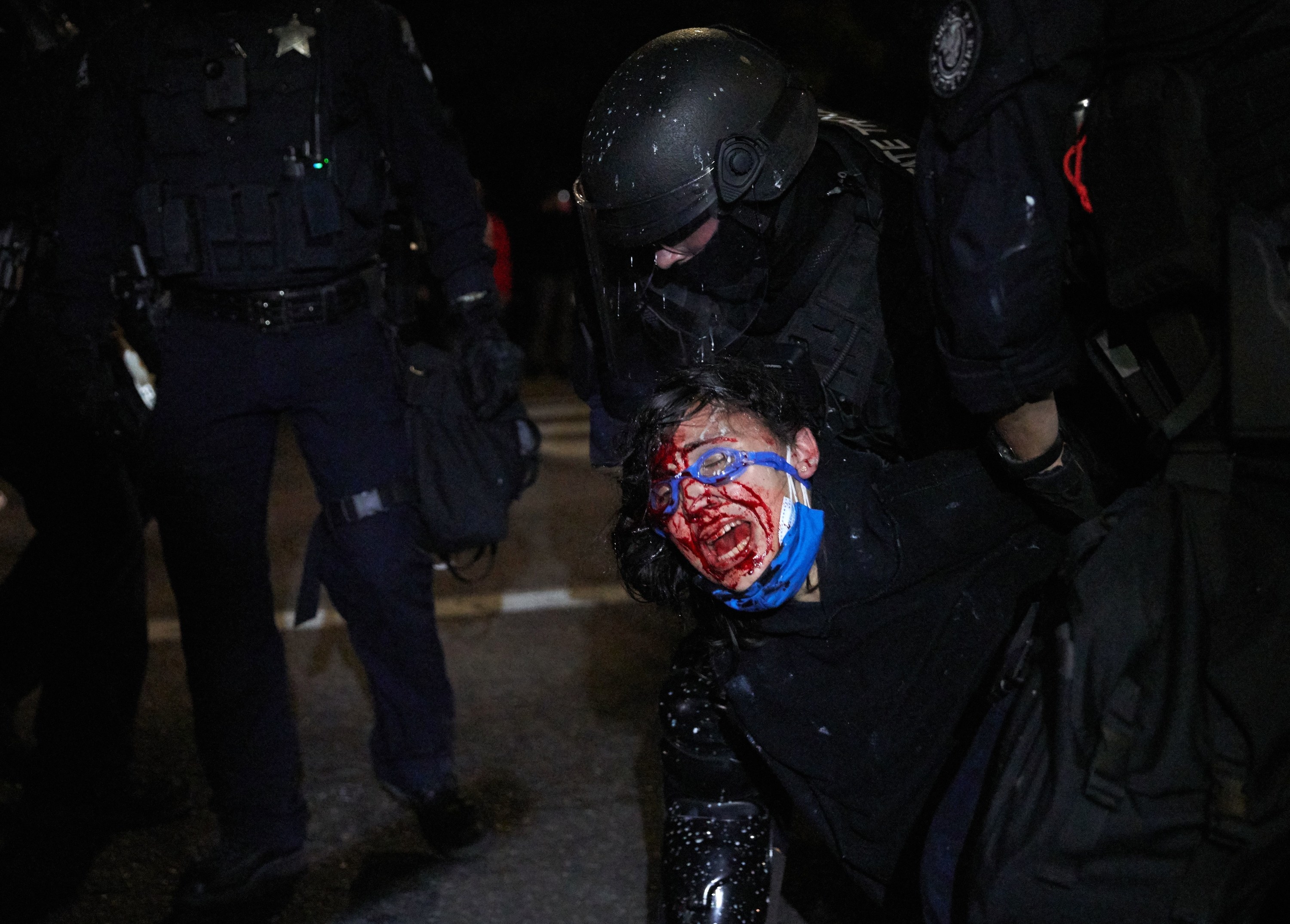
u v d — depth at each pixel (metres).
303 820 2.33
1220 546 1.11
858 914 2.12
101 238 2.24
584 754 2.85
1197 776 1.07
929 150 1.18
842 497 1.34
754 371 1.32
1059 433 1.28
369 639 2.37
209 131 2.16
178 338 2.22
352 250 2.23
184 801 2.62
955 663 1.35
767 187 1.37
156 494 2.24
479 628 3.75
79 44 2.27
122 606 2.52
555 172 12.80
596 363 1.68
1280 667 1.07
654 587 1.39
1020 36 1.10
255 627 2.26
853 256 1.42
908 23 1.28
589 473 6.32
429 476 2.30
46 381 2.34
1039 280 1.13
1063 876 1.08
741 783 1.50
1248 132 1.13
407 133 2.29
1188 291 1.15
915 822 1.39
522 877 2.31
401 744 2.41
